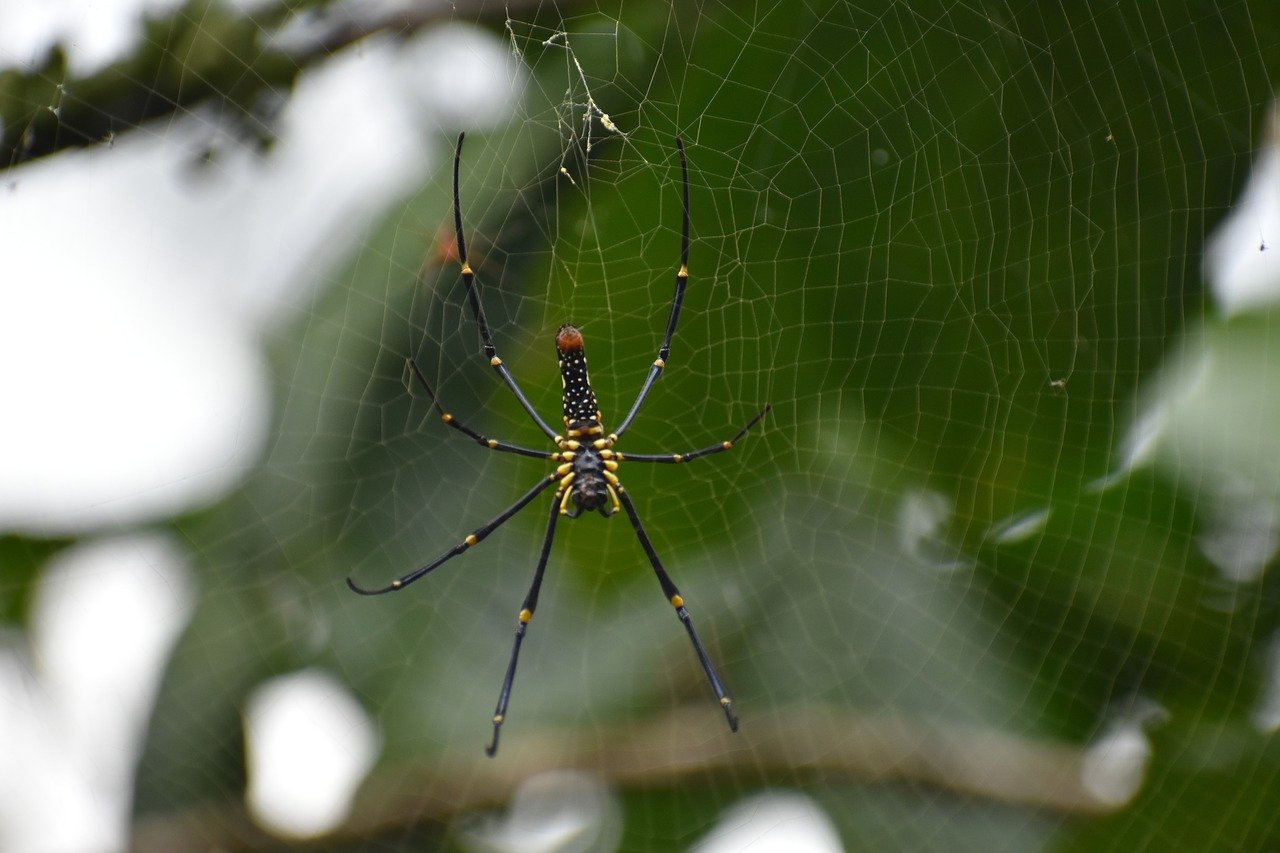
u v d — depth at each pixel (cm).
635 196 490
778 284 521
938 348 534
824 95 465
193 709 523
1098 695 509
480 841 552
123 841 493
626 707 568
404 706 561
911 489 561
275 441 529
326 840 519
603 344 539
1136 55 454
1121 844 472
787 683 569
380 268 482
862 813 538
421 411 558
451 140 474
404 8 437
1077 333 511
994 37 452
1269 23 437
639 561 589
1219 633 476
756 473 585
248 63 421
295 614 558
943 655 549
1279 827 443
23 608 491
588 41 457
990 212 496
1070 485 512
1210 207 474
